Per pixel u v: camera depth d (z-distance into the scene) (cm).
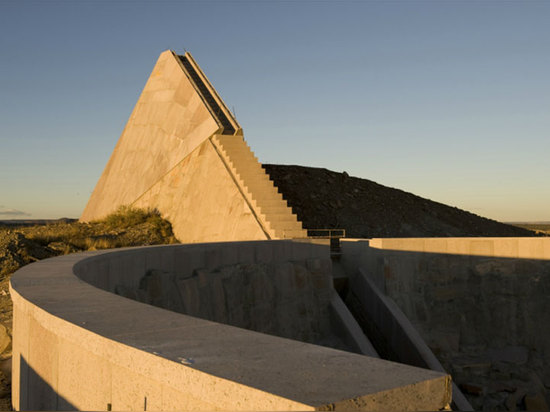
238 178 3156
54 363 514
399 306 2355
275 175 5656
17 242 2339
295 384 304
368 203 5531
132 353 387
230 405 310
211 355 366
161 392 365
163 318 492
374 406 291
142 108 4584
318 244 2233
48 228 3516
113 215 3888
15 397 676
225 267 1712
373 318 2384
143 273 1285
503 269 2278
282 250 2056
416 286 2369
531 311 2225
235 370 332
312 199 5347
